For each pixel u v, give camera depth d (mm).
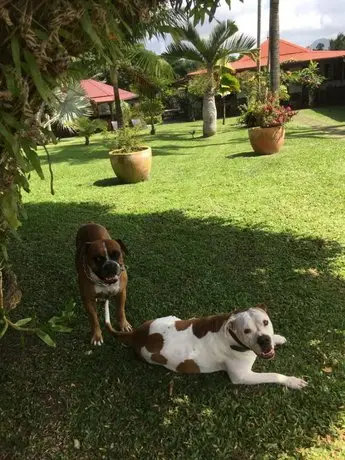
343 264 3104
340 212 4172
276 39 10102
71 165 8602
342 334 2312
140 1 1475
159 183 6105
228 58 13891
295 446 1668
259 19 12344
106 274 2168
